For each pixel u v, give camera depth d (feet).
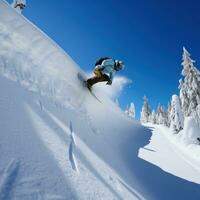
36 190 8.98
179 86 88.79
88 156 16.03
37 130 13.37
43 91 19.62
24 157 10.37
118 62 29.27
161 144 49.78
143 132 55.83
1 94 13.73
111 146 27.22
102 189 12.73
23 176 9.29
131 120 57.11
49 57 26.11
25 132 12.23
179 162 36.76
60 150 13.28
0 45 18.69
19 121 12.76
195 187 26.99
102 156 19.89
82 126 22.39
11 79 16.40
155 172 28.04
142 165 28.84
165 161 34.99
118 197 13.43
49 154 11.93
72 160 13.23
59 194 9.59
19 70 18.37
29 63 20.76
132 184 19.40
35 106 16.10
